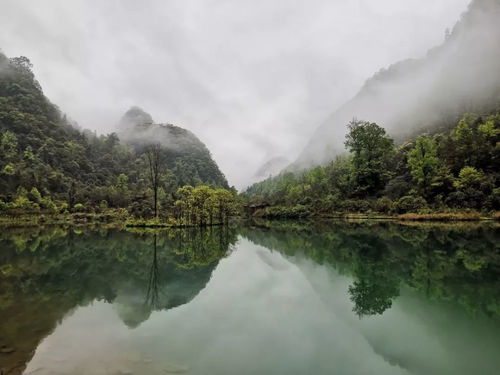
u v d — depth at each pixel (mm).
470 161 64000
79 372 6445
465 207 56375
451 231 38000
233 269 19234
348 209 76188
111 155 159500
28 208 75250
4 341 8023
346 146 87750
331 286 14922
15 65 157375
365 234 38469
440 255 22000
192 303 12156
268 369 6988
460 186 58719
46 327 9133
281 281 16031
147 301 12289
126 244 31078
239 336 8930
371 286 14695
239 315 10805
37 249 26797
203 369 6875
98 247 28484
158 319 10180
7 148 108250
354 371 7000
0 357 7070
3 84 142250
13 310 10633
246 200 122312
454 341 8656
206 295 13359
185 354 7602
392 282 15328
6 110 126875
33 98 143250
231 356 7605
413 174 69312
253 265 20516
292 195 101062
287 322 10148
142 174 146500
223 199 64125
